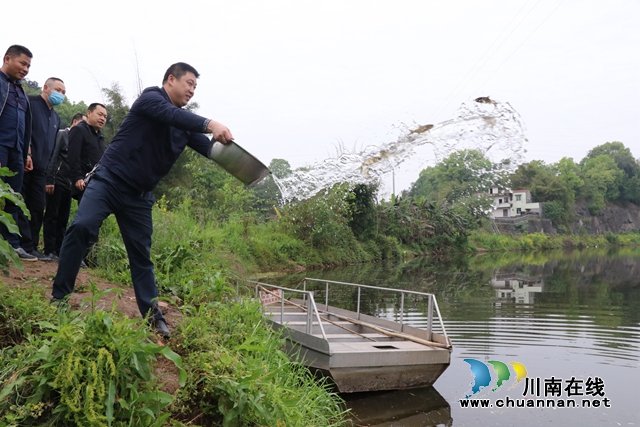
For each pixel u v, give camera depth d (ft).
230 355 12.31
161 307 16.08
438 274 65.82
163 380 10.78
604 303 38.99
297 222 75.97
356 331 23.99
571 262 101.50
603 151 313.73
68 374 8.60
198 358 11.47
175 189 63.10
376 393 18.45
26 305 11.02
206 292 17.63
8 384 8.73
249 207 71.87
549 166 252.21
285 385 13.76
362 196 91.04
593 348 24.66
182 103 12.23
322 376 17.88
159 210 29.37
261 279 53.06
